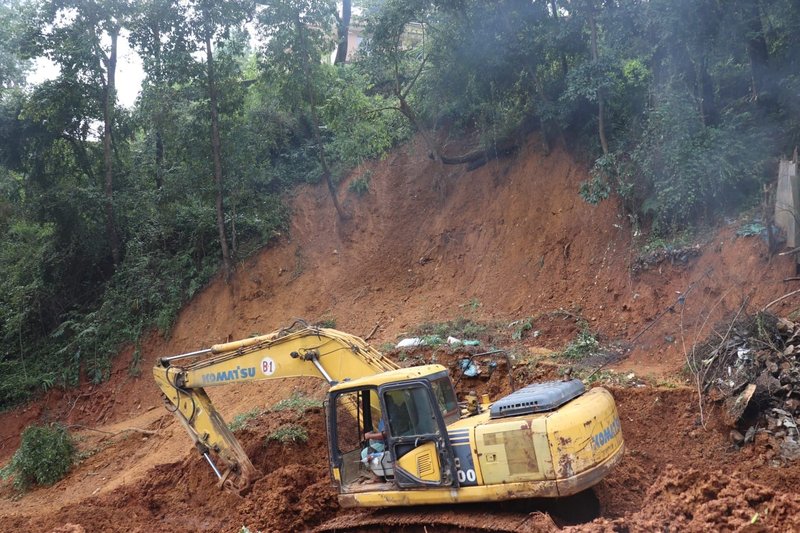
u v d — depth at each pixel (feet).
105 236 71.61
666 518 20.85
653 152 44.01
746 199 41.39
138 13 60.13
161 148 73.26
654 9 43.78
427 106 61.77
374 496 26.22
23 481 47.98
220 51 61.31
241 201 66.80
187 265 66.54
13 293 70.28
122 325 64.85
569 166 52.90
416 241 60.44
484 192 58.95
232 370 33.60
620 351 39.32
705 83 45.88
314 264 62.28
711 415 30.83
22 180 73.56
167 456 44.80
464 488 24.13
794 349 30.58
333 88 63.57
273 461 36.88
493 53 52.70
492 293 50.85
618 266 44.88
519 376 38.86
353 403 28.96
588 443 22.91
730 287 37.63
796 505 19.44
